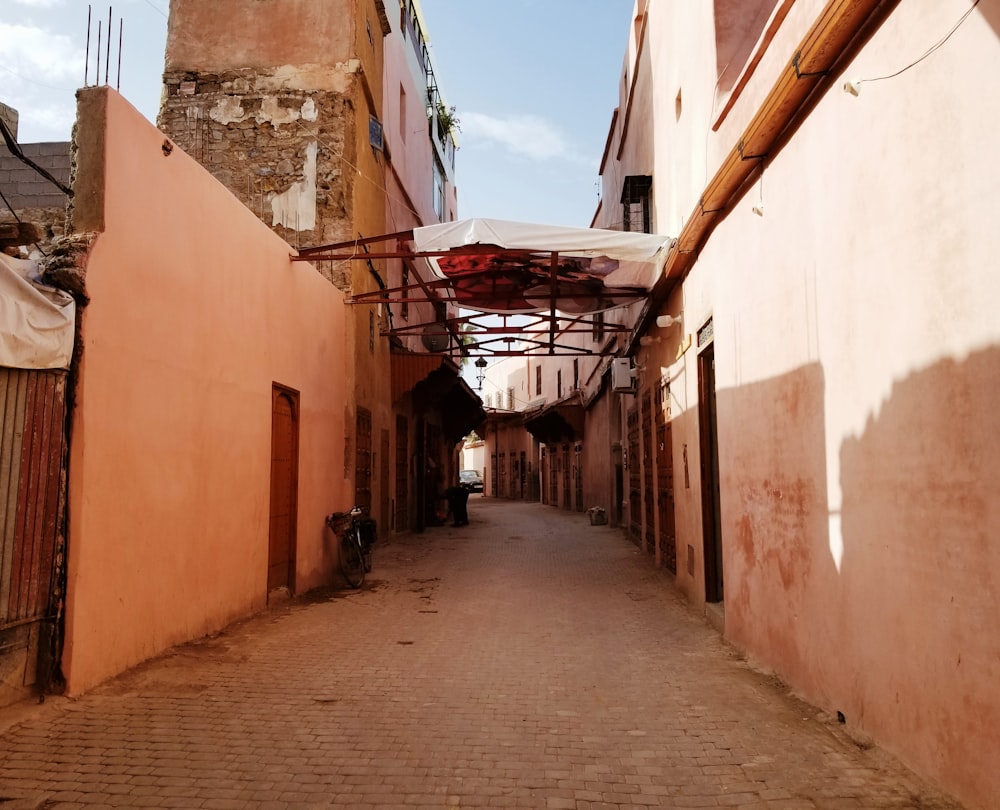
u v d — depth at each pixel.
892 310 3.64
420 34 20.14
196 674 5.36
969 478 3.04
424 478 19.05
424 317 19.48
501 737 4.29
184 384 6.12
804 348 4.78
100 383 4.94
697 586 8.37
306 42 12.23
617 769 3.83
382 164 14.28
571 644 6.66
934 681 3.30
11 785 3.51
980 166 2.95
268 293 8.04
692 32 8.22
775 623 5.45
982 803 2.95
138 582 5.41
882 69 3.69
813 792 3.48
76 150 5.07
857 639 4.08
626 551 14.07
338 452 10.72
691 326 8.48
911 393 3.48
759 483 5.75
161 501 5.75
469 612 8.16
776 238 5.29
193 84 12.18
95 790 3.48
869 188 3.85
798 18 4.79
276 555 8.42
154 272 5.65
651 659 6.11
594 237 8.39
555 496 31.09
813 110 4.56
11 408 4.35
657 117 11.19
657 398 11.54
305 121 11.96
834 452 4.34
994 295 2.87
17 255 5.27
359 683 5.34
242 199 11.84
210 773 3.71
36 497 4.49
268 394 8.00
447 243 8.38
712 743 4.17
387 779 3.69
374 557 12.87
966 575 3.06
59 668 4.58
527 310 12.24
